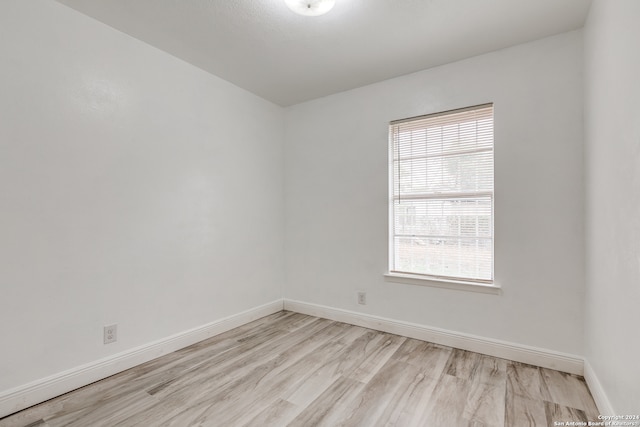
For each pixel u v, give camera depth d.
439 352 2.59
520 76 2.43
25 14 1.83
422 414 1.78
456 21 2.14
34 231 1.86
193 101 2.78
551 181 2.31
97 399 1.92
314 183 3.54
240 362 2.42
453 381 2.13
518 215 2.42
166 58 2.57
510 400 1.91
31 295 1.85
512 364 2.37
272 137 3.65
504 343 2.46
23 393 1.80
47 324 1.91
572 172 2.24
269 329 3.12
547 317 2.32
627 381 1.36
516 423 1.70
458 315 2.68
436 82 2.79
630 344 1.33
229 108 3.12
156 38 2.37
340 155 3.35
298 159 3.67
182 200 2.69
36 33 1.87
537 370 2.28
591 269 2.01
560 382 2.11
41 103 1.89
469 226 2.69
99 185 2.16
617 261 1.50
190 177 2.75
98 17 2.12
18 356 1.80
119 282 2.26
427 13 2.06
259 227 3.46
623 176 1.41
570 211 2.25
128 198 2.32
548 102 2.33
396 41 2.39
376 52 2.55
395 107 3.00
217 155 3.00
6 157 1.76
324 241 3.46
